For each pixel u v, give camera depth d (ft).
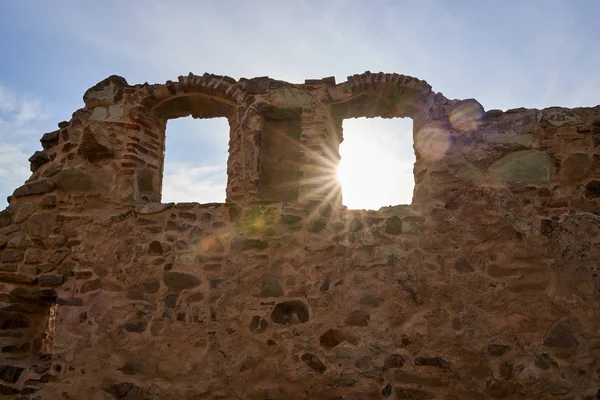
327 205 16.56
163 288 16.26
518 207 15.78
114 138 18.21
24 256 17.17
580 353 14.42
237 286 16.01
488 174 16.30
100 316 16.28
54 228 17.34
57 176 17.88
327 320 15.46
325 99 18.04
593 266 14.93
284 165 18.67
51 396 15.76
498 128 16.66
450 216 15.99
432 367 14.76
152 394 15.42
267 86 18.31
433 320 15.12
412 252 15.78
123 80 18.94
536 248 15.34
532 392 14.30
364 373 14.92
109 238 16.99
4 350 16.35
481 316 15.01
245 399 15.06
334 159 18.25
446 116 17.08
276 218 16.47
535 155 16.24
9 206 17.98
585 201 15.57
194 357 15.56
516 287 15.11
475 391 14.46
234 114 18.79
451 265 15.55
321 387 14.92
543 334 14.69
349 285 15.67
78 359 15.99
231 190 17.61
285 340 15.42
